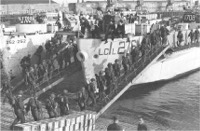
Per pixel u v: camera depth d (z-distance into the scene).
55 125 15.73
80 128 17.16
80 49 24.75
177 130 17.98
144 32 29.30
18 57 30.36
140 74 22.81
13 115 20.11
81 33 25.61
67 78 27.72
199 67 36.28
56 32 33.12
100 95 20.75
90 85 20.23
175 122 19.56
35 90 24.08
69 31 34.06
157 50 25.06
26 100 22.59
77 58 25.69
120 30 25.36
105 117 20.75
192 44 32.69
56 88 27.23
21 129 14.70
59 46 29.89
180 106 23.05
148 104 23.84
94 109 19.72
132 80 22.28
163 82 30.31
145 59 24.12
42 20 37.00
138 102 24.45
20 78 28.59
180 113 21.44
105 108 19.98
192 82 30.64
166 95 26.19
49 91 26.38
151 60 24.05
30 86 24.34
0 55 28.34
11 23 52.22
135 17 33.56
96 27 25.23
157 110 22.25
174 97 25.50
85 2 64.56
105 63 25.14
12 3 71.88
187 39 33.66
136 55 23.89
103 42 24.56
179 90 27.73
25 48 31.08
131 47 26.39
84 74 24.95
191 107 22.69
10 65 29.64
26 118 18.88
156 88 28.75
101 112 19.59
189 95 26.02
